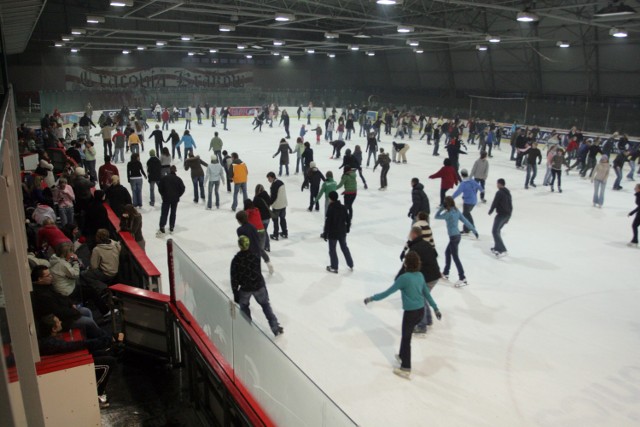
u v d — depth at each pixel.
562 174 20.16
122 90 38.31
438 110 34.31
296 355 6.36
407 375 5.93
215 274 8.95
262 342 3.56
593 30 24.06
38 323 5.06
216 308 4.49
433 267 6.77
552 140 21.64
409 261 5.85
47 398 4.30
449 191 16.33
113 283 7.13
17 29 13.73
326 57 46.00
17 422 2.09
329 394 5.59
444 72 35.22
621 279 9.24
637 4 18.20
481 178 14.64
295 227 12.02
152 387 5.37
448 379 5.94
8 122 4.89
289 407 3.24
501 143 29.61
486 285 8.79
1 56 8.43
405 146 21.58
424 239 7.28
